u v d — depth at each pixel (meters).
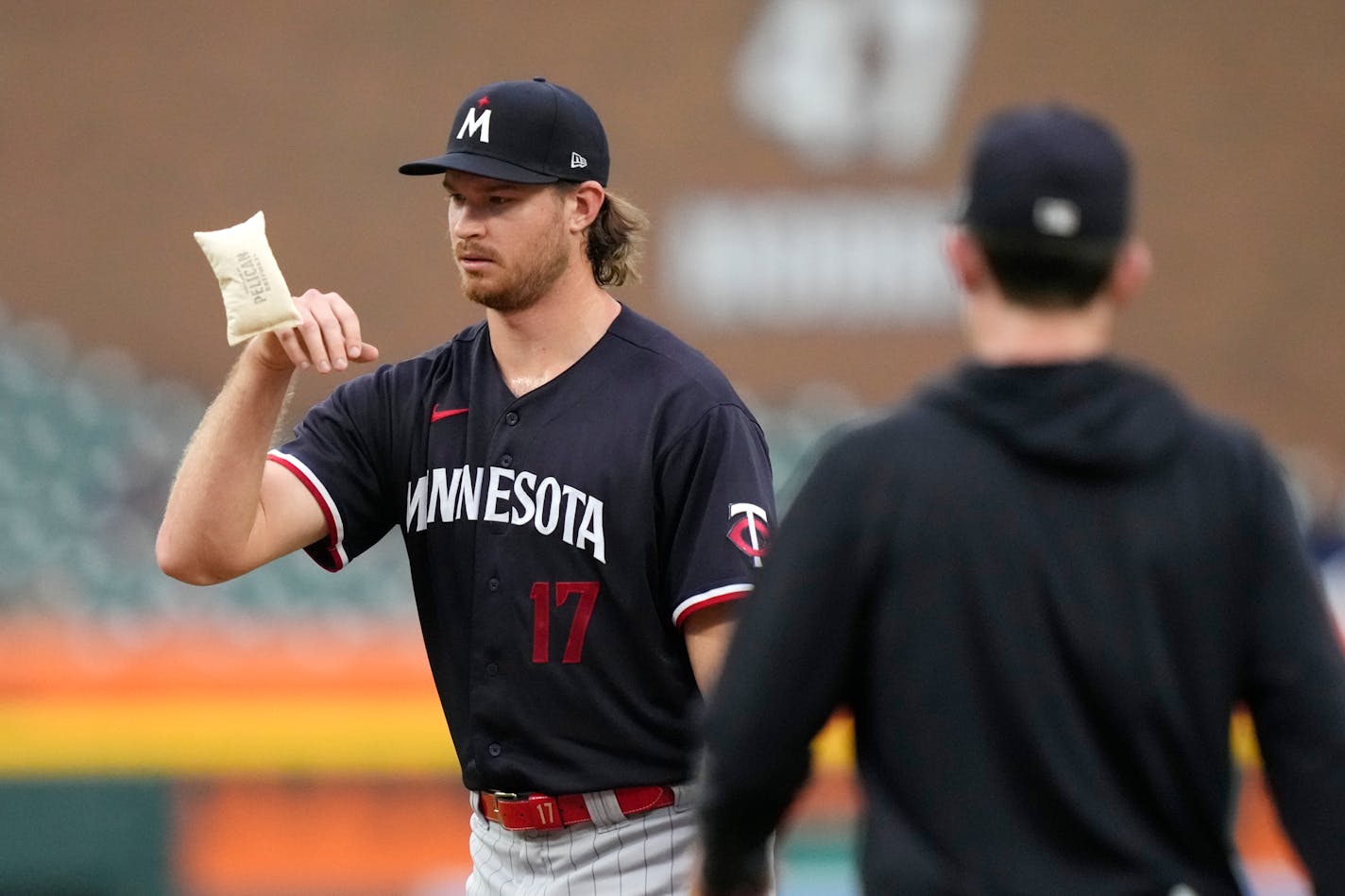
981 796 6.65
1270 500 6.89
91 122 39.94
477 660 10.38
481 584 10.34
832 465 6.98
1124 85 40.94
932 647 6.73
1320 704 6.74
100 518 36.31
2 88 39.81
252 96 40.16
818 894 20.03
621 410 10.26
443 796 21.00
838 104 40.53
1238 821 19.78
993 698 6.68
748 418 10.44
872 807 6.85
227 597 33.44
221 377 39.75
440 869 20.86
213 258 9.68
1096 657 6.64
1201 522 6.77
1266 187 40.94
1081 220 6.77
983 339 7.05
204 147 40.03
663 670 10.26
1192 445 6.87
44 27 39.88
